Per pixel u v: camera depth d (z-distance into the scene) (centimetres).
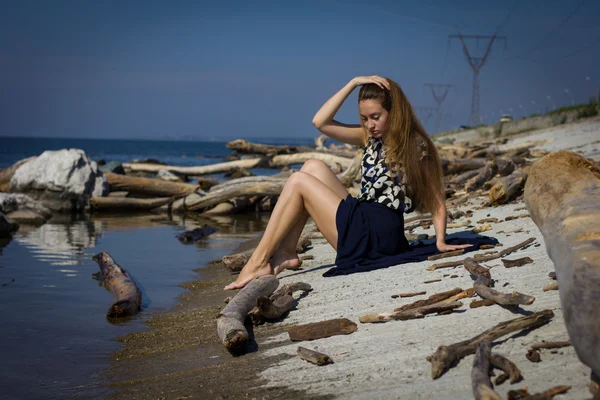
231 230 1128
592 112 3591
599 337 204
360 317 362
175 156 5903
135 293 550
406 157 471
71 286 625
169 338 431
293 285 447
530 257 431
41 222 1240
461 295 364
